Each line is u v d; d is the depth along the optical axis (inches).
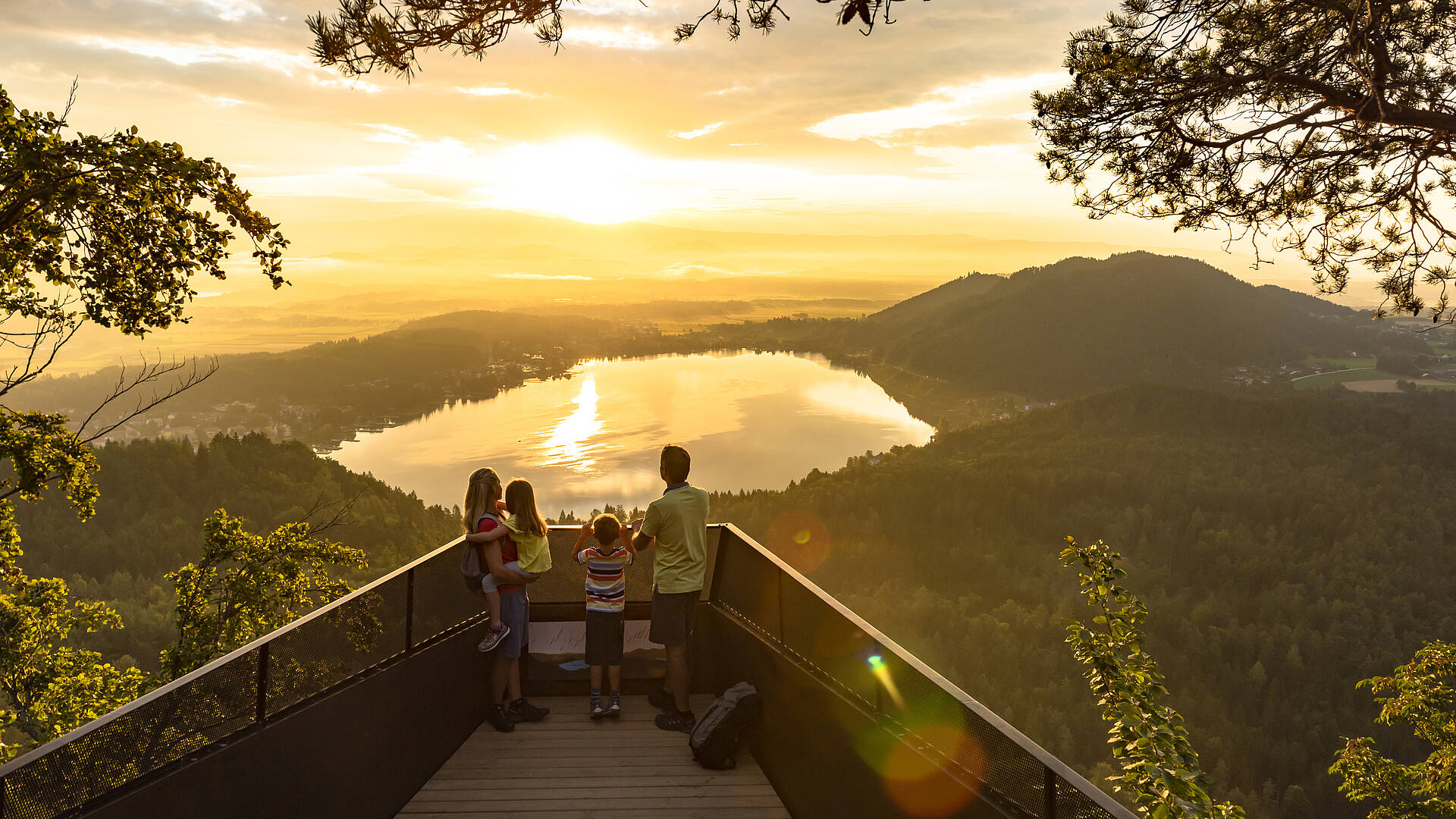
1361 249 209.8
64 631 527.8
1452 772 395.9
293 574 626.8
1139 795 211.9
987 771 96.2
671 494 186.9
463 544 191.0
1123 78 202.8
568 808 157.2
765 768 169.6
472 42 149.3
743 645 185.5
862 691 127.5
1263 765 3282.5
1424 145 184.7
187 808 109.6
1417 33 205.6
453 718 179.6
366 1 146.6
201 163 293.9
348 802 142.3
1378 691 448.1
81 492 415.2
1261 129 195.9
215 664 119.3
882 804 118.3
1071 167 216.1
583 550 201.5
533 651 211.9
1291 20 197.6
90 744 99.2
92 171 286.0
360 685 146.4
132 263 317.4
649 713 199.0
